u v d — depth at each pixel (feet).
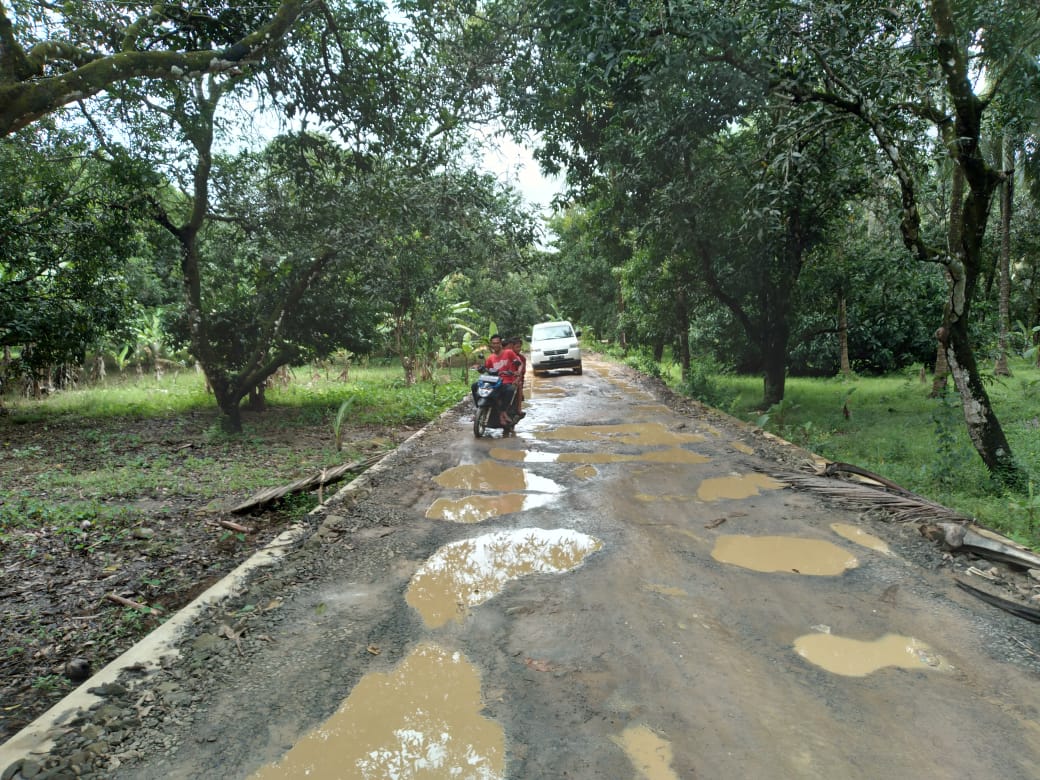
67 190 35.53
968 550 14.76
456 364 98.94
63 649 12.14
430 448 29.35
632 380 63.36
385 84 30.22
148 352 72.23
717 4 21.63
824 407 43.42
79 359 47.24
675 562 14.70
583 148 39.24
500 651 10.85
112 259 42.73
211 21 23.94
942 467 22.24
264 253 37.14
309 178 33.37
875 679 9.80
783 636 11.19
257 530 18.83
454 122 33.42
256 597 13.19
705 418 37.24
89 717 9.14
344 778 7.86
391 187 33.91
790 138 25.13
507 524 17.85
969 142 21.43
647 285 49.52
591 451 27.96
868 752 8.11
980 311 46.80
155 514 20.39
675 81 24.61
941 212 43.98
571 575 14.08
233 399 35.14
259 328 41.93
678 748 8.23
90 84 14.28
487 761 8.10
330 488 22.76
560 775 7.80
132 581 15.19
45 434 36.52
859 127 27.45
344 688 9.84
